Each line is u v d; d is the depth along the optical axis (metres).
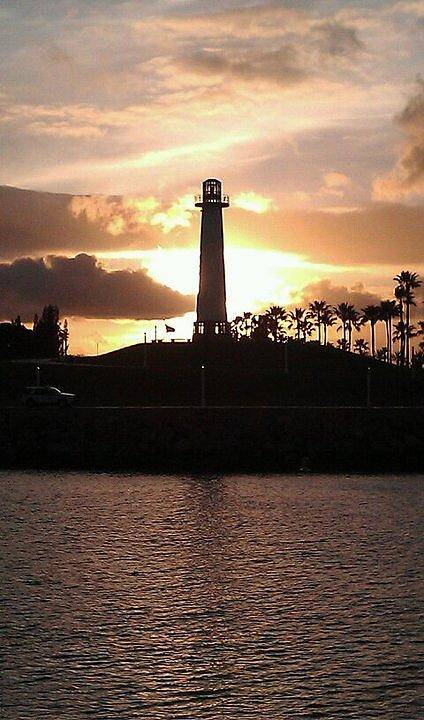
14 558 56.78
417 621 44.09
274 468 104.31
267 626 43.59
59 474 98.06
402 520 69.56
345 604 46.88
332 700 35.56
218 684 37.03
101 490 85.69
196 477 96.06
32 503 77.44
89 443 109.50
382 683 37.00
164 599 47.97
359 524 68.12
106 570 53.97
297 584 50.84
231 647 40.88
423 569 54.16
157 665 38.88
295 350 172.38
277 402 144.50
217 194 175.75
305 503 77.81
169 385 149.38
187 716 34.41
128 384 149.12
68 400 125.44
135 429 110.50
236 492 84.62
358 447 110.62
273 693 36.22
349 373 160.50
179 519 70.31
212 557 57.44
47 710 34.69
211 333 175.50
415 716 34.28
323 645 41.00
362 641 41.44
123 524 68.25
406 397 150.62
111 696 35.94
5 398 142.50
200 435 110.25
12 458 108.94
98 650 40.47
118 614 45.41
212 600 47.69
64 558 56.94
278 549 59.75
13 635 42.16
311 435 110.88
